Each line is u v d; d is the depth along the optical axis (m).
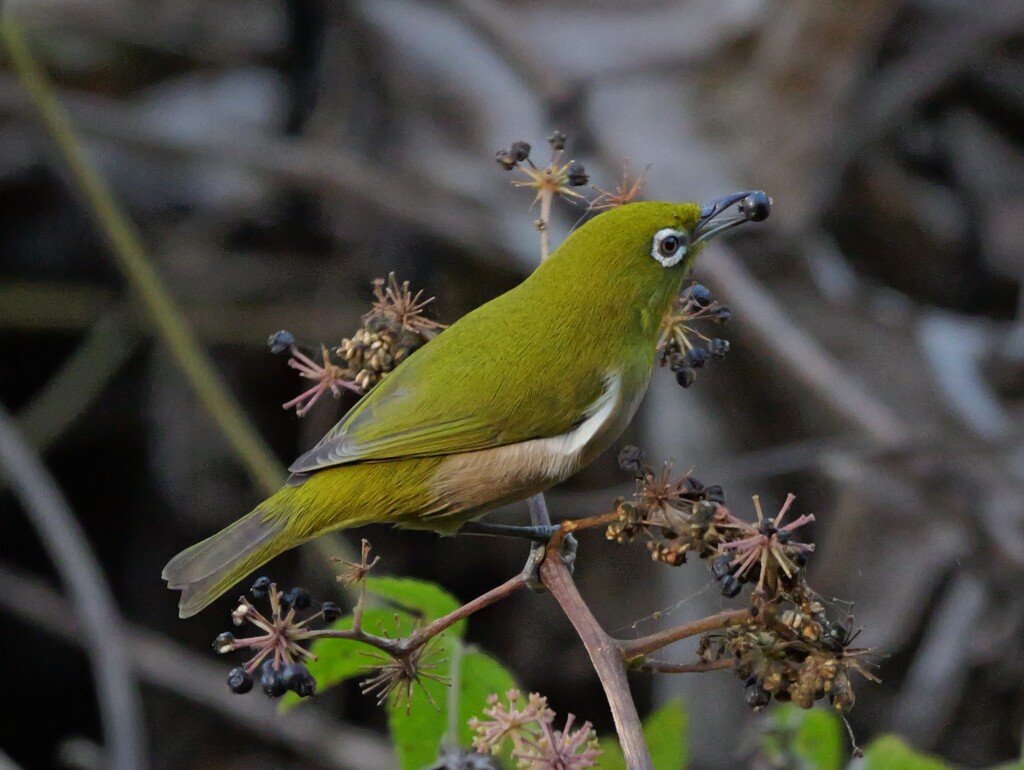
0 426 10.79
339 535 12.47
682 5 13.27
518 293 6.96
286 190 13.59
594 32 13.20
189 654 12.98
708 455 11.47
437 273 12.99
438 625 5.26
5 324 13.26
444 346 6.79
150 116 14.21
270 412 13.45
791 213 11.70
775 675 5.07
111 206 10.47
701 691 11.36
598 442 6.84
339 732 11.55
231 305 13.34
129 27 14.69
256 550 6.54
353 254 13.32
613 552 12.21
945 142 13.25
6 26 10.44
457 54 13.22
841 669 5.01
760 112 12.02
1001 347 11.31
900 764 6.12
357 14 13.62
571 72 12.75
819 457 10.38
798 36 11.80
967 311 12.86
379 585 6.17
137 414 13.64
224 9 15.09
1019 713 10.21
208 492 13.32
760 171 11.79
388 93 13.55
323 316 13.25
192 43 15.02
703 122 12.18
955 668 10.28
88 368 12.92
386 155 13.34
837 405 10.41
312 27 13.73
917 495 10.36
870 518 10.48
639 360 6.93
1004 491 10.21
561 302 6.78
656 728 6.75
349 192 12.49
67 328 13.66
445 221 12.33
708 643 5.30
